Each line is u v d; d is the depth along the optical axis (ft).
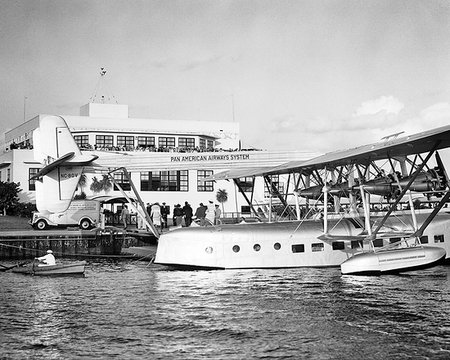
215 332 55.88
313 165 93.66
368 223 88.94
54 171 106.01
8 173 207.82
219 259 92.53
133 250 125.08
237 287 78.84
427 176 90.27
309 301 69.26
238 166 106.73
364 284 80.02
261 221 115.14
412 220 91.04
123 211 148.36
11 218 185.37
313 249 94.22
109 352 50.26
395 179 85.35
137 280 88.58
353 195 99.30
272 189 111.55
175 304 68.85
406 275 87.76
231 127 255.70
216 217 131.34
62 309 66.80
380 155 88.58
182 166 104.37
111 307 67.67
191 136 237.86
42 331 56.90
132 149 219.41
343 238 88.12
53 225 149.69
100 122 236.02
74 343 52.85
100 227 141.28
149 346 51.75
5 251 128.88
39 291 79.41
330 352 49.21
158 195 204.85
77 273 95.76
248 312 63.98
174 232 94.63
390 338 52.85
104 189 196.44
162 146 233.96
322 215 106.83
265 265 93.15
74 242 133.39
